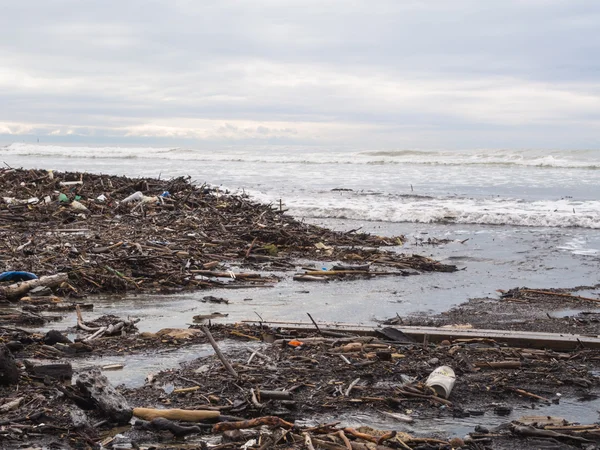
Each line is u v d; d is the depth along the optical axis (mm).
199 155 66250
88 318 9734
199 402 6355
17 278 11438
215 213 19625
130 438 5633
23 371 6977
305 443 5379
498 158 50000
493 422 6227
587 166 43781
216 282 12477
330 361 7652
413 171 42438
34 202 19562
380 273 13945
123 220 18188
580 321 10094
